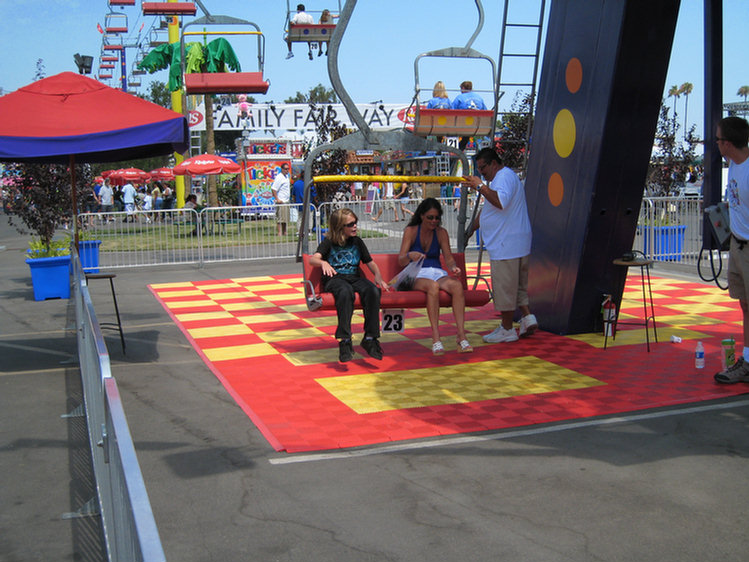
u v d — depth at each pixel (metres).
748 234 5.55
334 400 5.75
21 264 17.77
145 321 9.36
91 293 11.90
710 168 6.34
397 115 27.16
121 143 6.45
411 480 4.18
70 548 3.52
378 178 6.99
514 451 4.61
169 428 5.19
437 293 7.00
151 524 1.54
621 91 7.02
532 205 8.19
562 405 5.52
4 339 8.52
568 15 7.58
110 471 2.61
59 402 5.96
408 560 3.29
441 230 7.21
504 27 7.97
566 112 7.60
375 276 7.05
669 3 6.86
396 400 5.72
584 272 7.62
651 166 17.27
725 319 8.61
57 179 11.88
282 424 5.19
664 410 5.37
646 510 3.74
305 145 20.92
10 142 6.17
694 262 12.84
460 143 11.35
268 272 14.12
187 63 19.77
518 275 7.43
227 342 8.00
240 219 15.80
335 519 3.71
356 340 8.00
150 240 15.25
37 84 6.88
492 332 7.86
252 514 3.78
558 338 7.75
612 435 4.87
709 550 3.32
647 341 7.15
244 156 27.11
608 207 7.41
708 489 3.98
